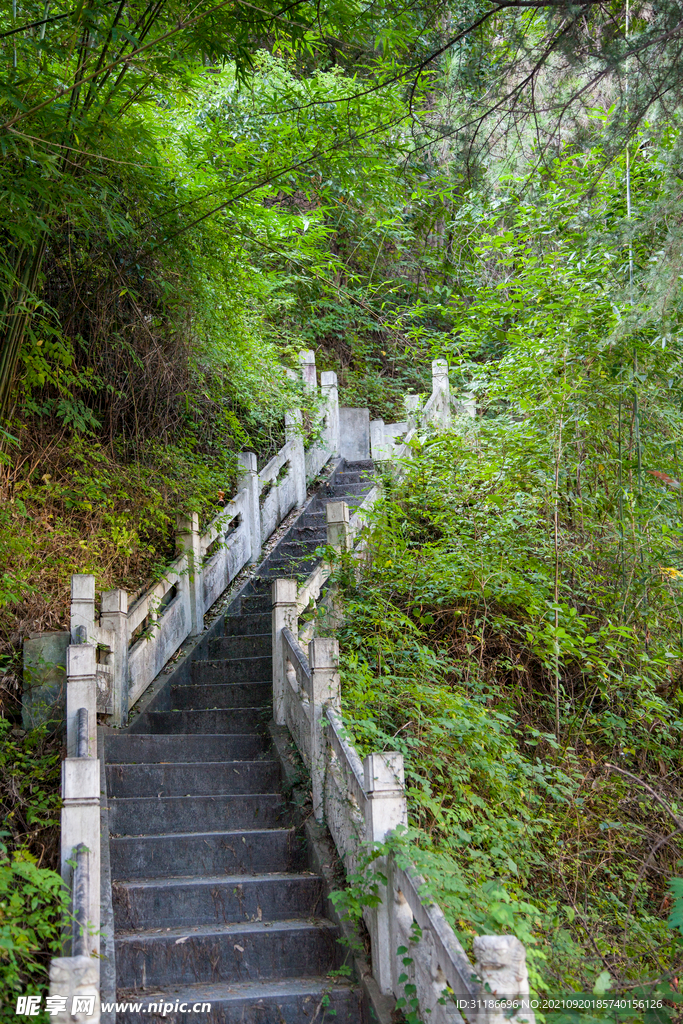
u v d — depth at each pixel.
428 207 12.23
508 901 3.73
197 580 7.88
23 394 7.63
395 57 7.73
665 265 5.74
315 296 14.78
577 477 7.62
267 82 11.65
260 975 4.12
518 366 8.10
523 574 6.87
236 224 8.42
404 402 12.58
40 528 7.22
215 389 9.76
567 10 5.15
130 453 8.73
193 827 5.21
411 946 3.59
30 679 5.75
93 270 7.98
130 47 6.38
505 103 5.93
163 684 6.93
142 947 4.05
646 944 4.63
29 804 4.89
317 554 7.27
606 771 5.77
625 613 6.74
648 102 5.49
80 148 6.43
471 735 5.37
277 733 6.08
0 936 3.52
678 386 7.80
